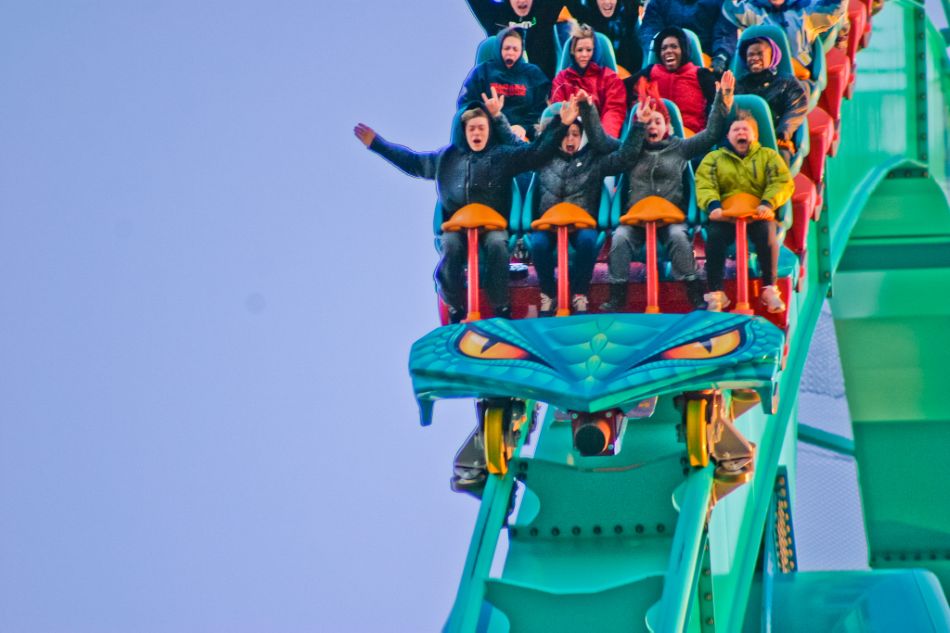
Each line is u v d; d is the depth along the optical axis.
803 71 68.19
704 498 56.84
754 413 64.94
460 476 60.47
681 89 65.19
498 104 61.94
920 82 93.19
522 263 64.38
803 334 69.62
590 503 58.69
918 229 95.50
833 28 70.94
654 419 64.56
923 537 100.19
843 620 72.31
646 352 57.25
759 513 63.84
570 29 70.38
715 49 69.81
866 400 100.06
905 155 90.94
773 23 68.38
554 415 64.69
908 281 96.88
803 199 65.56
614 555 57.47
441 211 62.78
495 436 58.75
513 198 62.28
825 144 68.38
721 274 60.53
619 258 60.72
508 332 59.47
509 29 67.50
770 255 60.41
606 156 61.12
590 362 57.25
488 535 57.31
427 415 59.88
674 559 54.81
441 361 58.72
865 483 101.00
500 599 55.84
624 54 70.69
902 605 72.06
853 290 97.38
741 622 60.03
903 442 100.56
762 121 61.34
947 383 98.62
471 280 61.47
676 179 60.81
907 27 93.25
